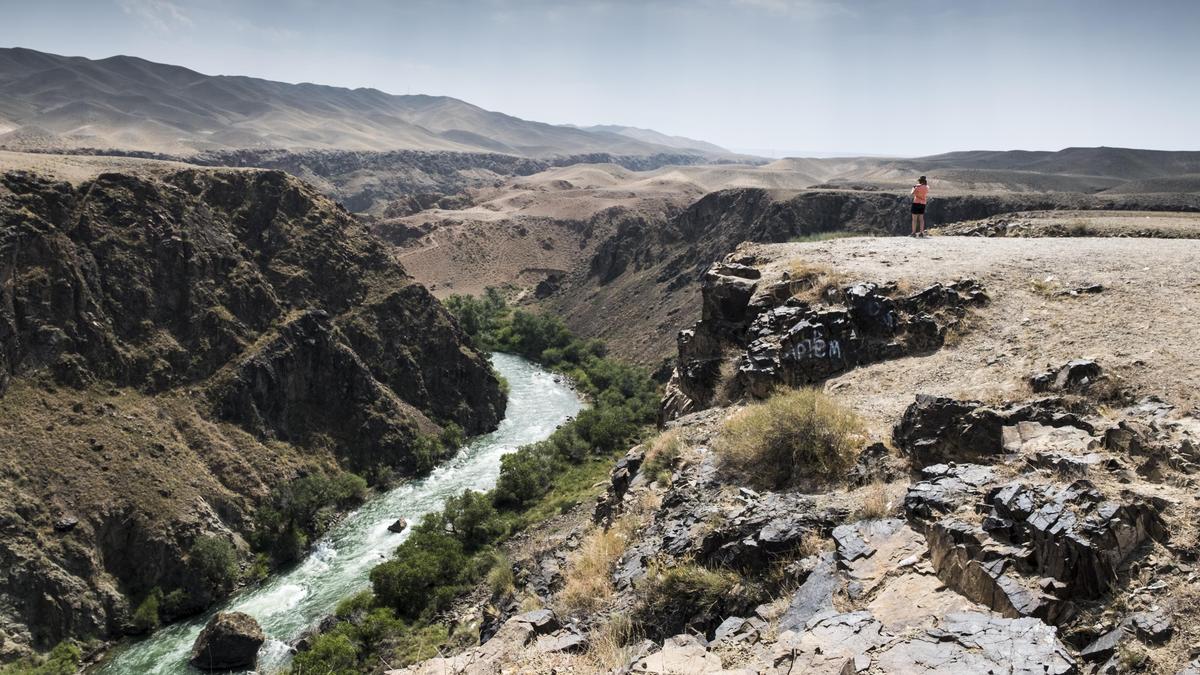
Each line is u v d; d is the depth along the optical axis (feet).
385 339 279.28
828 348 59.77
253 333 241.55
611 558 43.55
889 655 22.49
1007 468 33.35
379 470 227.20
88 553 159.33
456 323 312.29
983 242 82.43
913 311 61.00
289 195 294.46
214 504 186.09
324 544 184.75
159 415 203.00
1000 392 44.16
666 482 50.93
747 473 45.16
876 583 28.71
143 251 230.68
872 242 87.92
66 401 188.96
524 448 213.25
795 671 22.11
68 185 225.97
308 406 239.91
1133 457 31.96
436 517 170.60
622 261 508.53
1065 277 62.64
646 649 28.91
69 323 201.77
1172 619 23.18
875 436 44.04
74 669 137.69
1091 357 46.37
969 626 23.34
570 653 29.60
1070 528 25.99
